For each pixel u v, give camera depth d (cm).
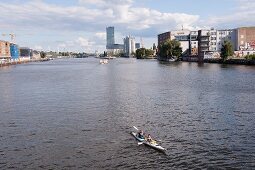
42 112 6719
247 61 19550
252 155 4150
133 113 6488
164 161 3997
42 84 11875
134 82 12012
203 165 3878
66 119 6056
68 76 15500
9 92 9850
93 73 17438
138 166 3869
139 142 4600
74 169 3806
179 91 9362
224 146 4472
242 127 5372
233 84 10612
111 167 3847
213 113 6400
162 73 15988
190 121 5791
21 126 5616
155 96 8544
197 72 15788
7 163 3988
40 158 4125
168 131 5188
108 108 7012
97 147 4491
